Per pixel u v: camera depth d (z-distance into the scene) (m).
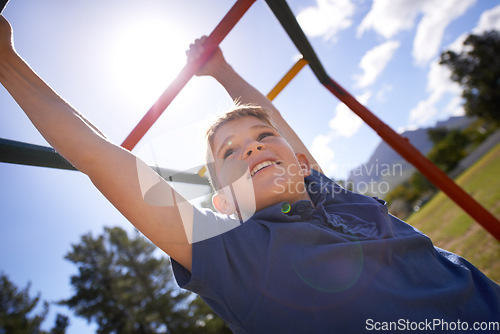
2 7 0.61
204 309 12.98
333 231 0.79
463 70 21.44
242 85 1.45
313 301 0.63
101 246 14.87
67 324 13.45
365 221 0.89
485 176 10.35
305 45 1.37
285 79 1.53
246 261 0.69
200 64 1.13
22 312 13.11
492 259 2.98
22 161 0.80
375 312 0.61
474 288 0.78
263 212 0.81
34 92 0.69
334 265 0.68
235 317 0.65
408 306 0.64
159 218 0.67
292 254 0.69
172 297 13.67
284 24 1.26
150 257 14.59
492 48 20.56
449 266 0.85
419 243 0.84
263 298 0.64
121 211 0.67
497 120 21.72
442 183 1.44
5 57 0.70
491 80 20.75
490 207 5.18
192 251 0.68
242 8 1.11
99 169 0.66
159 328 13.23
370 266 0.71
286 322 0.61
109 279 14.23
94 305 13.45
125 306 13.30
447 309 0.67
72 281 14.25
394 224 0.95
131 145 1.06
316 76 1.57
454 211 8.00
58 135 0.66
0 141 0.77
